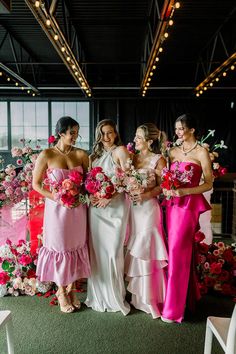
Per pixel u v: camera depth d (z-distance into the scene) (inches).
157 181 108.8
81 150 109.5
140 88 379.2
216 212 208.5
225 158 453.4
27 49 364.5
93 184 100.3
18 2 229.6
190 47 345.7
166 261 108.9
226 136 450.6
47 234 107.8
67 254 106.7
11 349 78.7
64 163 105.2
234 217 197.8
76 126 104.4
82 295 124.2
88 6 236.5
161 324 104.3
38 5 135.6
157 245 107.2
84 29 290.4
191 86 412.8
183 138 103.7
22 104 458.3
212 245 142.2
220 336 69.2
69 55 238.4
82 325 103.3
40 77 446.3
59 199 100.7
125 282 132.7
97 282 111.3
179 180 99.6
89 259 112.3
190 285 109.0
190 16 258.2
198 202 103.0
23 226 140.6
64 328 101.8
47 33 181.5
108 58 392.8
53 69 448.5
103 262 109.0
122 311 109.5
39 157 105.0
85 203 108.0
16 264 126.1
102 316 108.6
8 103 456.8
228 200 207.2
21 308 114.2
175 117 451.2
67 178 103.2
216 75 306.0
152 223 106.8
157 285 110.2
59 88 411.5
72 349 92.0
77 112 460.4
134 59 398.6
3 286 123.4
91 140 462.6
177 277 103.7
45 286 123.8
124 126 457.1
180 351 91.4
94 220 109.0
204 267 128.2
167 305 105.1
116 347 93.0
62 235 104.8
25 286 123.4
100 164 108.7
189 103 448.1
